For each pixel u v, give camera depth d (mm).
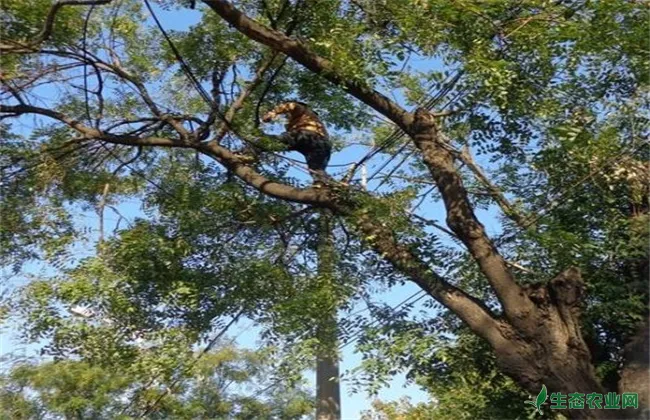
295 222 9570
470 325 7363
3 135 9906
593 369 7070
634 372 7156
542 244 7965
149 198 9961
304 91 10195
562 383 6801
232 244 9445
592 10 7441
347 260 8875
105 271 8398
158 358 8281
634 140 8031
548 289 7219
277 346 8078
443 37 7531
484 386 9234
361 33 8203
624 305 7656
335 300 8148
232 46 10109
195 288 8664
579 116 8062
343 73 7973
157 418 14984
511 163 8953
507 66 7469
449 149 8688
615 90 8250
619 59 7957
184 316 8812
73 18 9508
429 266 8055
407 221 8180
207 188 9602
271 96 10273
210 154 9352
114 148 10320
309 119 9430
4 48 8992
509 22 7762
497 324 7234
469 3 7352
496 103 7816
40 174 9820
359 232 8203
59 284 8281
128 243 8727
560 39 7543
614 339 8312
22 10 8992
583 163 8180
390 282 8688
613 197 8305
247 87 9914
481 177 9414
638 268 7992
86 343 8508
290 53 8359
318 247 9328
